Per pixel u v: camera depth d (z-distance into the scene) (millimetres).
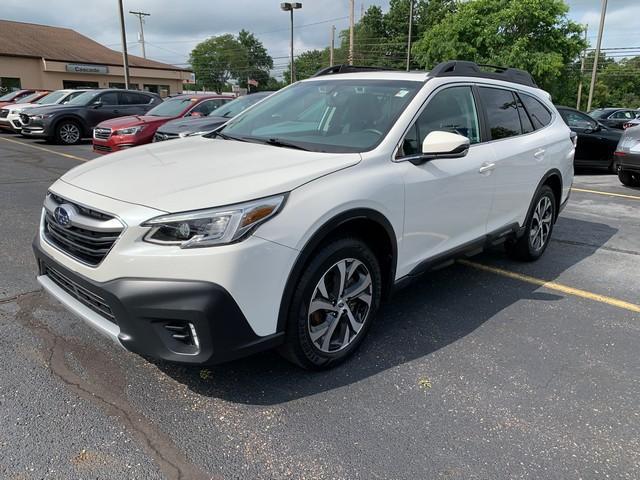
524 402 2855
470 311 4039
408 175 3283
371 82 3898
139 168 2980
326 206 2730
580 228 6789
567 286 4652
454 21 25797
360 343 3285
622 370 3229
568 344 3545
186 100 11547
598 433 2615
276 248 2529
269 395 2824
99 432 2477
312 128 3709
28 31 36031
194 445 2422
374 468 2322
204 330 2410
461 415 2719
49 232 2980
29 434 2436
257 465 2314
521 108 4754
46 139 14969
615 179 11383
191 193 2523
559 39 24672
